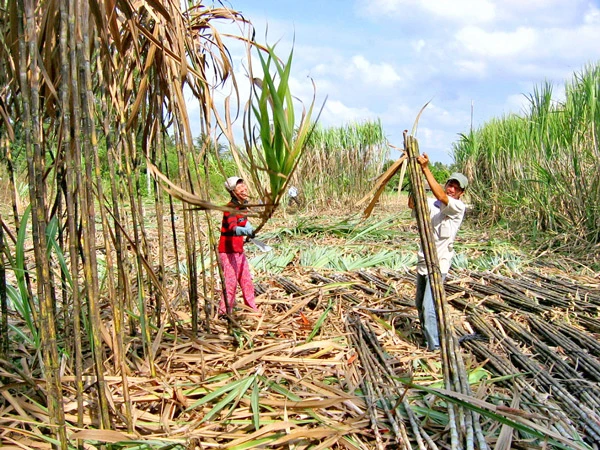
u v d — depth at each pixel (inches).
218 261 152.1
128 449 95.4
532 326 179.5
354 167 645.3
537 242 325.4
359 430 106.0
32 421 96.5
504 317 186.4
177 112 125.0
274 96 81.7
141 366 128.6
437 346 156.4
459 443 95.9
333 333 167.6
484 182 486.6
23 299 103.4
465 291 216.5
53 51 91.0
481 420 109.6
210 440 101.0
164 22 111.8
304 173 636.7
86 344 140.1
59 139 97.2
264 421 108.0
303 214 567.2
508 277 249.6
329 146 645.9
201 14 132.6
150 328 144.6
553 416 111.8
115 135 123.0
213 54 130.4
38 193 83.3
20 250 100.8
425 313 156.9
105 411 96.0
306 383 125.1
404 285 235.6
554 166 342.0
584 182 312.5
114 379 118.3
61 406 87.1
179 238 357.4
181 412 112.4
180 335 151.1
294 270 271.1
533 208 359.3
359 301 204.4
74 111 83.3
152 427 103.7
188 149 130.3
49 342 86.7
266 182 322.0
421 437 103.8
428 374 138.9
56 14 86.2
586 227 305.1
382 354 147.5
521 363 146.4
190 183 131.6
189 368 131.9
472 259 289.4
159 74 125.6
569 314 189.0
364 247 328.8
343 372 135.6
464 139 511.5
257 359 138.3
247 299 187.5
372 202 134.3
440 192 142.7
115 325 103.3
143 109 125.6
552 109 370.9
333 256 291.7
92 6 84.3
